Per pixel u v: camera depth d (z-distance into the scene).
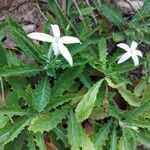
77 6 0.31
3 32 0.29
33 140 0.27
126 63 0.31
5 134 0.26
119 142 0.29
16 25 0.27
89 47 0.30
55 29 0.26
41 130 0.26
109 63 0.30
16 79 0.27
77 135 0.28
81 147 0.29
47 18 0.31
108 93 0.29
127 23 0.32
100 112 0.29
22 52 0.31
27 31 0.32
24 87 0.28
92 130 0.30
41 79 0.29
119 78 0.29
